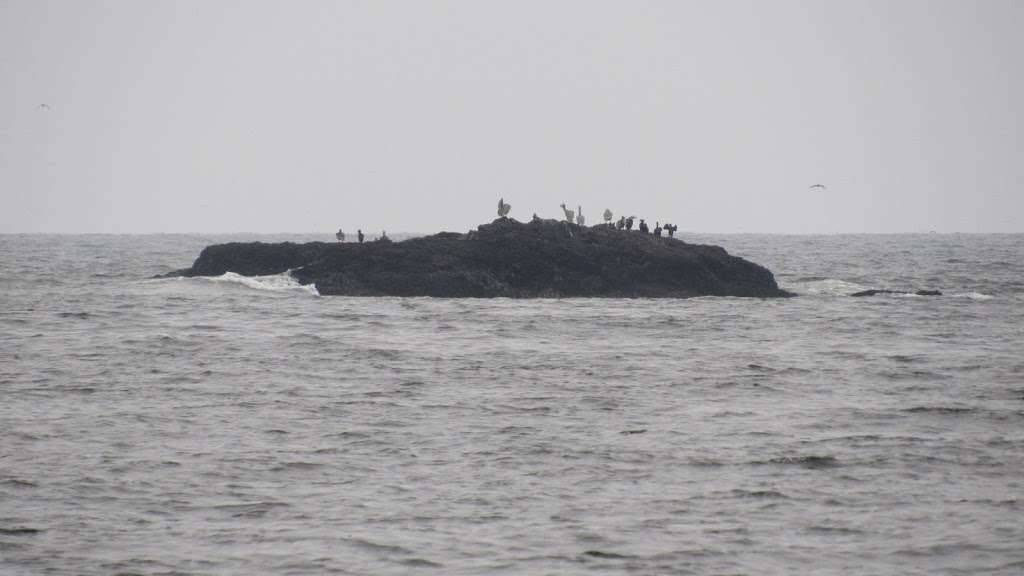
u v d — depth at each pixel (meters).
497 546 100.88
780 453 132.12
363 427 146.00
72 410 155.25
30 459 127.81
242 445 135.38
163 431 142.62
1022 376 187.50
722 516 109.25
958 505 112.56
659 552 99.62
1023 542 101.81
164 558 97.94
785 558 98.50
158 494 115.38
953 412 155.75
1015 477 122.62
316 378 183.25
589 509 111.19
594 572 95.25
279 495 115.38
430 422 149.50
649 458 130.25
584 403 163.12
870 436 141.00
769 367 195.88
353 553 99.06
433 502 113.19
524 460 129.38
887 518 108.69
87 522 106.75
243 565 96.44
